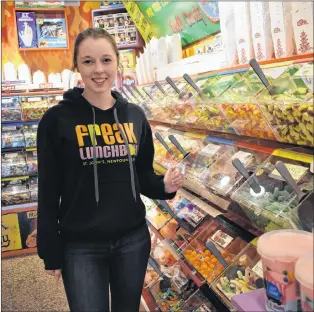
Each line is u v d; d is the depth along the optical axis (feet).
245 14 6.26
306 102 4.17
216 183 6.06
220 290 5.60
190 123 7.75
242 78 5.88
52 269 5.57
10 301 10.88
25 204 14.83
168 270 8.51
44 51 17.19
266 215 4.45
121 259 5.75
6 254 14.57
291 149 5.16
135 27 16.12
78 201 5.50
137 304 6.06
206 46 11.10
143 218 6.04
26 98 15.35
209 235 7.30
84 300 5.52
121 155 5.62
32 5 16.14
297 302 3.41
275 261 3.40
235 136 7.10
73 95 5.62
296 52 5.19
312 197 4.18
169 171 6.15
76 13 17.42
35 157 15.49
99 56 5.33
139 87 12.62
